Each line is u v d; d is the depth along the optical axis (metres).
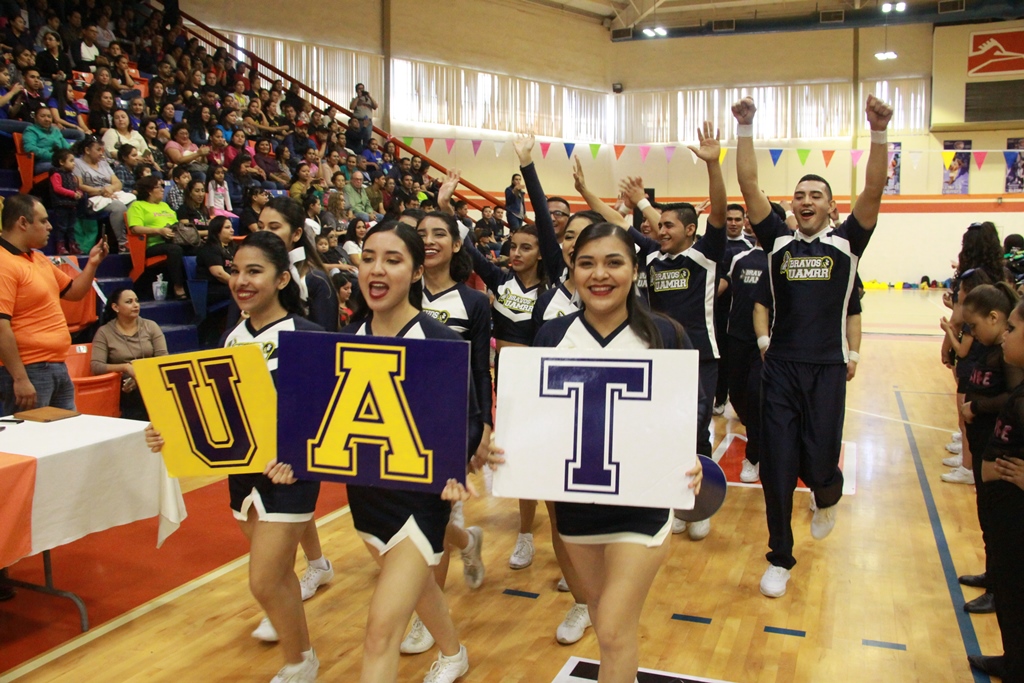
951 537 4.12
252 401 2.39
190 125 9.61
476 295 3.12
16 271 3.86
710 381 4.11
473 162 17.92
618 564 2.08
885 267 20.31
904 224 19.92
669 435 2.03
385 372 2.11
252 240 2.57
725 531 4.27
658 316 2.32
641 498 2.04
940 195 19.55
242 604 3.38
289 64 15.09
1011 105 18.59
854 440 6.25
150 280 7.49
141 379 2.45
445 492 2.07
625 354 2.06
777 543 3.49
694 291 4.08
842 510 4.58
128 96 9.34
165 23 12.05
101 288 7.04
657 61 19.97
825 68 19.42
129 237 7.34
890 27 19.11
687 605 3.36
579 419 2.08
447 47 17.31
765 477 3.51
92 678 2.79
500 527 4.38
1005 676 2.49
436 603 2.59
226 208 8.73
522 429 2.12
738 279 5.24
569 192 19.62
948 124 18.97
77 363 5.68
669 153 15.71
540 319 3.54
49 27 9.52
